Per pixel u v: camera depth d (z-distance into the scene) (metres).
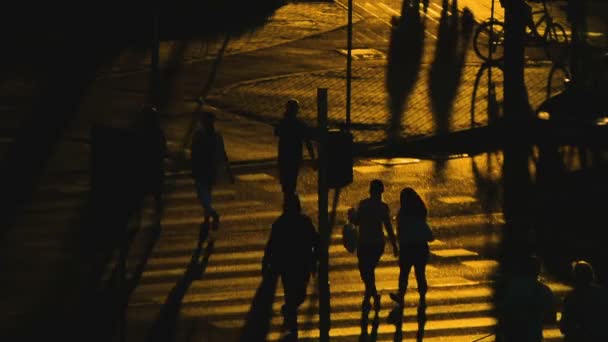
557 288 51.44
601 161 72.62
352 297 50.00
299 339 45.56
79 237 56.94
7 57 95.19
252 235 58.09
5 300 48.53
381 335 45.78
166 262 53.88
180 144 73.56
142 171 61.19
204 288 50.69
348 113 75.38
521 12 82.62
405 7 116.75
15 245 55.53
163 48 99.50
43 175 67.19
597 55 98.00
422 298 47.72
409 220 47.72
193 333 45.81
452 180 68.81
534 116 78.06
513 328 40.25
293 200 45.38
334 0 119.12
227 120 79.56
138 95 84.75
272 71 92.81
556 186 67.06
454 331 46.31
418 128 78.25
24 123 77.00
